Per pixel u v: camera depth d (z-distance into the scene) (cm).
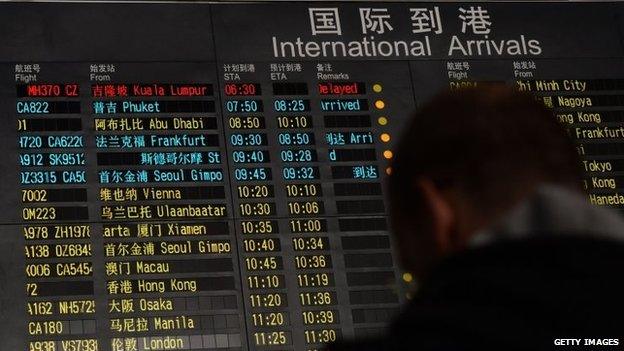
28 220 598
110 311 586
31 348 570
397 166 124
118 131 630
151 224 610
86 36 652
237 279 606
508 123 120
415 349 110
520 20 715
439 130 122
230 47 666
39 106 629
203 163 631
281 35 677
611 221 114
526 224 114
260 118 650
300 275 614
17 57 639
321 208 632
